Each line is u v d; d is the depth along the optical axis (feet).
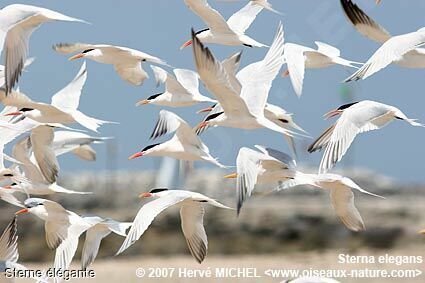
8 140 57.93
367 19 50.65
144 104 61.62
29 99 57.77
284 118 57.36
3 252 55.26
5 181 59.77
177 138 58.49
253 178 48.57
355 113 49.34
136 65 61.57
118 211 119.44
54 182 57.98
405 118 49.55
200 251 55.52
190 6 57.00
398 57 47.78
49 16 49.88
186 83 62.03
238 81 55.11
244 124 51.19
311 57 55.67
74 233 55.62
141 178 130.93
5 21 49.03
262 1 55.57
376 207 109.50
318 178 52.26
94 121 58.13
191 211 54.90
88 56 61.16
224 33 57.77
